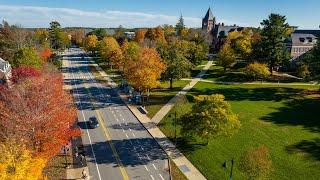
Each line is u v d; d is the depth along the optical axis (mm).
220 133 49688
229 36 161000
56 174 43750
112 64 144500
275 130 60781
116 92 92938
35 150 37000
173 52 91688
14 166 26531
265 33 107500
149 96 85875
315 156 50031
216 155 50375
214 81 105500
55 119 41125
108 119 68250
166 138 57438
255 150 40156
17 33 129375
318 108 74000
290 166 47188
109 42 144625
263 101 80750
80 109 75625
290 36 133625
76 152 50719
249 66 103375
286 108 74562
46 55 122250
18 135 36031
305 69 101812
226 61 115688
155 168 46719
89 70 134625
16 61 83000
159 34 192625
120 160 49125
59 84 64250
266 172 40031
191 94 87688
